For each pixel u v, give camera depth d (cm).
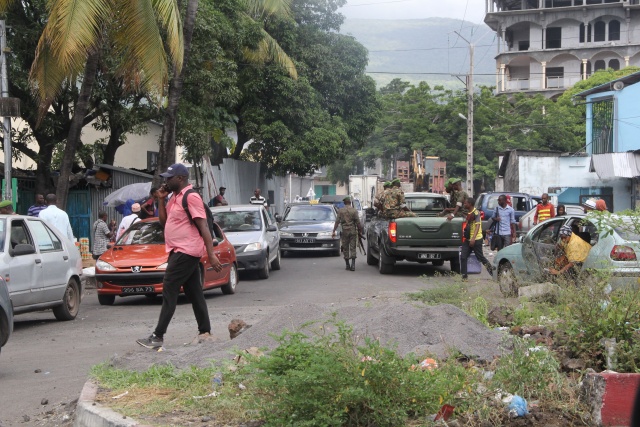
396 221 1805
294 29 3397
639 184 3731
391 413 471
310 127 3438
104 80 2048
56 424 593
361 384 477
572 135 5759
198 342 799
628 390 509
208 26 2220
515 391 542
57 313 1204
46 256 1161
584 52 7569
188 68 2223
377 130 6078
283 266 2194
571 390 546
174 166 797
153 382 614
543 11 7644
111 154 2416
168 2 1548
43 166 2186
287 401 476
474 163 5791
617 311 635
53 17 1420
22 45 1908
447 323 707
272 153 3453
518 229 2434
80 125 1702
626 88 3697
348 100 3847
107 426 518
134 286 1373
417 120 6016
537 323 777
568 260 1092
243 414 518
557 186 4047
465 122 5866
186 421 515
